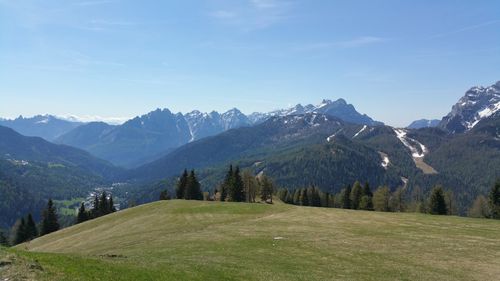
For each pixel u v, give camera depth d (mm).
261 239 54125
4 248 33719
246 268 37688
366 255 44188
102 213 160875
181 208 92125
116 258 38812
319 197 177250
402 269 38344
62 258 32375
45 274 26453
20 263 27891
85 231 84688
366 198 151000
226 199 149375
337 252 45719
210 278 33219
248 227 65938
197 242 53250
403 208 165250
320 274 36344
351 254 44656
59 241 79500
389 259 42344
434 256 43688
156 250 48406
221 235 58625
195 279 32406
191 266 37344
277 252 45750
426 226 64750
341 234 57656
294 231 60719
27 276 25422
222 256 43438
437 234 57156
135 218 87750
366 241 52219
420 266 39531
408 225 65938
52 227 143250
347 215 80188
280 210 88312
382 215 80188
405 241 52094
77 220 155125
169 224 75625
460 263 40719
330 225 66688
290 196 185125
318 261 41406
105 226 85312
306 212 85000
